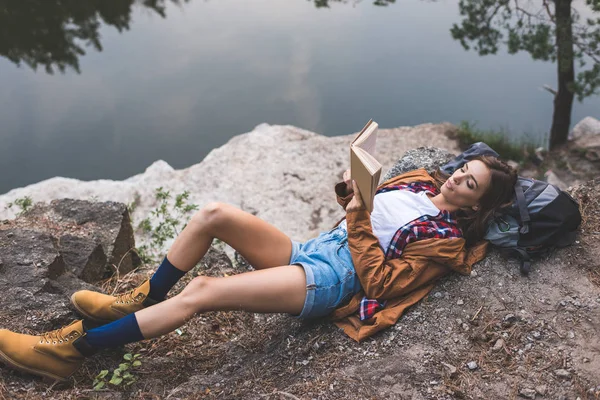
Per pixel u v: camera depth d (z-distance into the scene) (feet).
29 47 42.01
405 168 13.00
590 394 8.11
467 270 9.73
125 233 14.15
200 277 8.91
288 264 9.73
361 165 8.54
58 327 9.62
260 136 31.27
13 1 46.26
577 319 9.16
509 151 32.24
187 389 8.96
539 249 10.00
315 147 30.50
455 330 9.19
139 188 27.50
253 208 26.89
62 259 11.10
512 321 9.25
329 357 9.10
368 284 9.25
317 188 27.96
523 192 9.95
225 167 28.99
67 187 27.32
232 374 9.37
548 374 8.47
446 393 8.30
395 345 9.08
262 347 10.00
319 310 9.30
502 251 10.12
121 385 9.07
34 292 9.93
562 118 32.45
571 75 31.30
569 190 11.89
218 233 9.19
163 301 9.18
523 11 29.25
